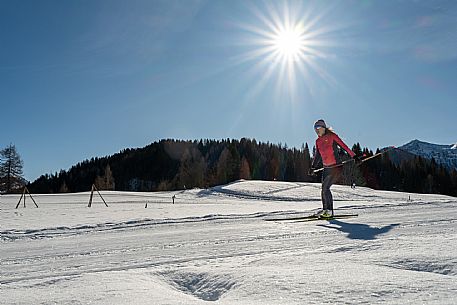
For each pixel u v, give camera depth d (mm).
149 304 2543
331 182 9258
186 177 87000
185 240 6832
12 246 7328
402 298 2318
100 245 6848
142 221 10953
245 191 41719
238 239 6625
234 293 2809
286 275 3039
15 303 2773
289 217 10836
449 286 2502
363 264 3469
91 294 2867
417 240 4602
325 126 9227
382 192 39531
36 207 24172
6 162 64375
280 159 102438
